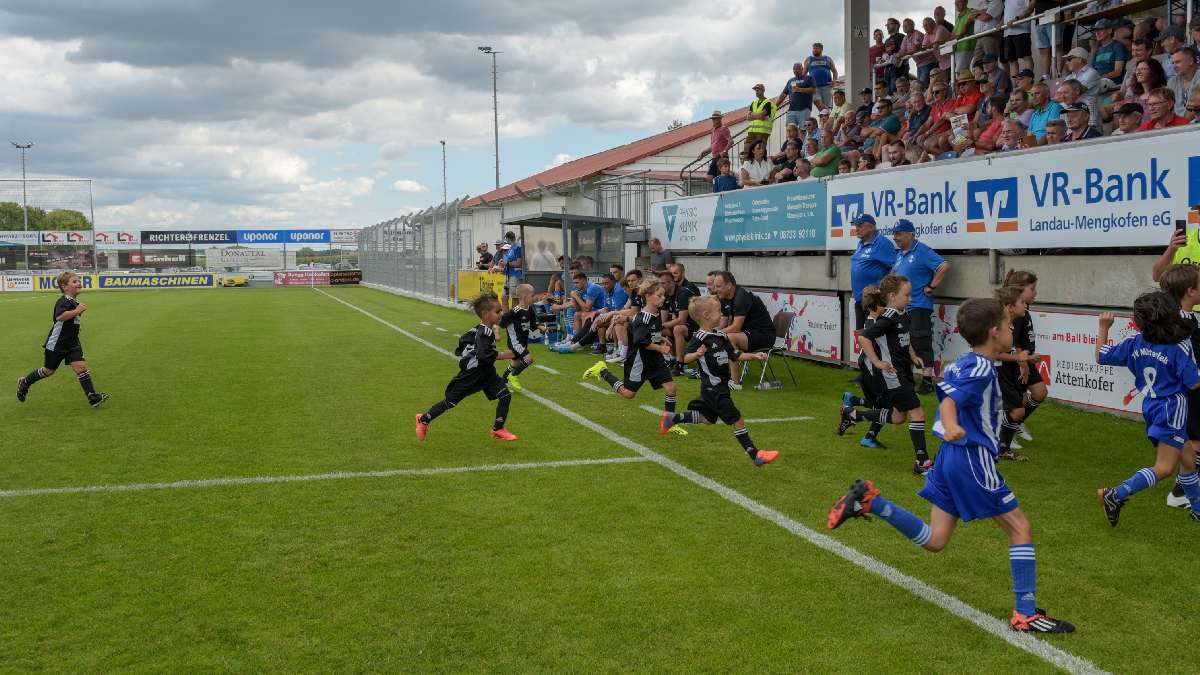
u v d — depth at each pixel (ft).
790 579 15.24
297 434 27.50
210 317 78.54
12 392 36.01
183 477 22.22
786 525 18.17
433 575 15.52
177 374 41.14
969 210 33.55
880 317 23.36
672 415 23.59
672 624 13.46
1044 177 30.35
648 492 20.74
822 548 16.78
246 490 21.01
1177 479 19.15
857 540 17.25
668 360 39.99
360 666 12.17
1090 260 29.35
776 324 38.60
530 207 106.32
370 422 29.43
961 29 47.01
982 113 42.22
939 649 12.59
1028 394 23.84
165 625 13.52
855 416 25.18
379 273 148.46
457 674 11.93
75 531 17.98
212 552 16.71
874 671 11.95
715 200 51.42
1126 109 30.09
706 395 22.89
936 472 13.84
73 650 12.67
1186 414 17.30
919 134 46.06
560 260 60.80
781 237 45.19
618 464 23.50
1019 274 23.58
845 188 40.29
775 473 22.48
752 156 59.98
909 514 13.62
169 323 71.56
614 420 29.68
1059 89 34.24
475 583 15.14
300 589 14.92
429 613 13.92
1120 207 27.68
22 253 156.15
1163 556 16.24
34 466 23.39
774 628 13.30
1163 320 17.03
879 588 14.84
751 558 16.28
